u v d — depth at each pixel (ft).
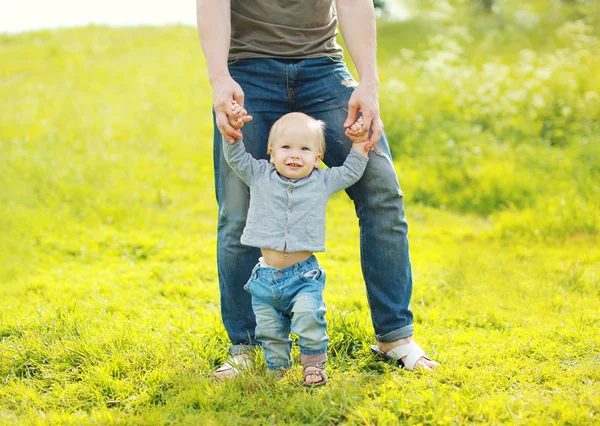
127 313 12.76
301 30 9.32
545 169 24.47
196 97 38.52
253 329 9.97
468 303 13.08
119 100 37.24
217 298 14.05
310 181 8.99
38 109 34.45
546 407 7.93
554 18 48.98
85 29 59.98
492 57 41.29
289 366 9.34
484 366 9.68
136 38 55.47
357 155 9.00
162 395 8.98
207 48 8.86
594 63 32.99
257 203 9.00
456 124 29.01
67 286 14.64
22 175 23.75
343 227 21.18
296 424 7.97
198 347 10.49
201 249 18.56
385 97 30.96
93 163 26.13
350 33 9.12
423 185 24.59
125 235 19.86
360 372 9.73
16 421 8.14
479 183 24.22
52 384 9.53
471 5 53.62
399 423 7.85
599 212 20.10
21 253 17.52
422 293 13.76
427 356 9.74
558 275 15.17
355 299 13.09
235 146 8.93
